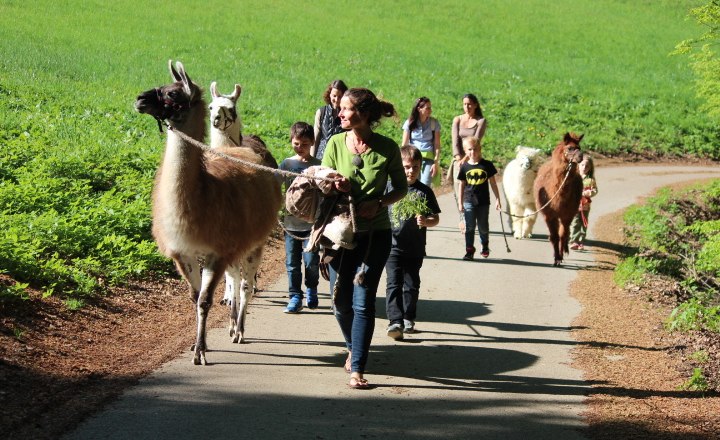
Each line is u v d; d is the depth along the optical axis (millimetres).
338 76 30125
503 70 36031
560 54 41250
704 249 11414
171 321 7477
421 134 11523
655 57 42969
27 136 13953
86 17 31125
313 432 4996
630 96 35188
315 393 5738
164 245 6152
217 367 6195
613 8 51750
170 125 5844
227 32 33719
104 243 9102
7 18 28438
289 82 27891
